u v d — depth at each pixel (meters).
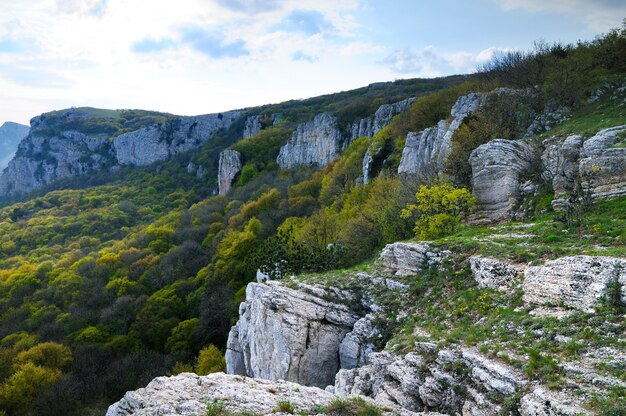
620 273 13.67
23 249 104.81
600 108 34.69
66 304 70.19
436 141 47.41
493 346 14.64
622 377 10.77
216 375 16.12
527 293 16.81
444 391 14.13
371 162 66.62
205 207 111.19
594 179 24.36
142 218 125.06
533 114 39.19
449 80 131.00
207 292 65.38
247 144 138.12
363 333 22.05
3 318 68.62
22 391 46.69
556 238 20.56
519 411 11.45
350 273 27.62
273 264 39.69
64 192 159.75
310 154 124.31
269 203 90.06
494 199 31.41
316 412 13.00
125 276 75.62
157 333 60.12
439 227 29.61
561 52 47.66
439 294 21.27
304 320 23.52
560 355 12.64
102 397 49.31
